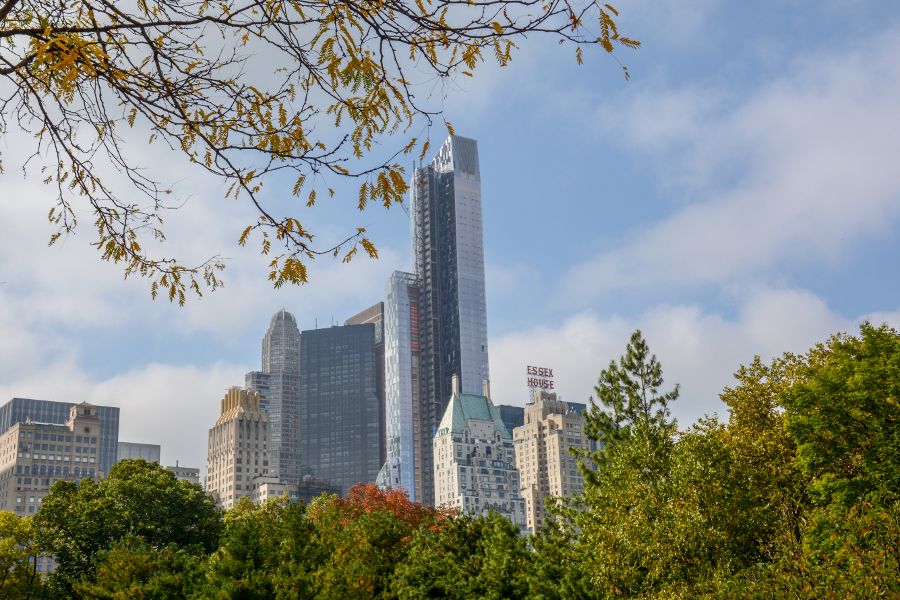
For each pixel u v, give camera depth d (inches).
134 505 3176.7
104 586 1963.6
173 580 1900.8
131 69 292.5
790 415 1593.3
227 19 274.5
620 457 1454.2
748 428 1803.6
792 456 1665.8
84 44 260.1
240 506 3710.6
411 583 1727.4
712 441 1323.8
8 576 2913.4
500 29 266.4
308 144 289.0
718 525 1240.8
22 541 3201.3
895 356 1535.4
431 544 1793.8
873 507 1267.2
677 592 1144.2
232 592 1681.8
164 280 333.1
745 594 832.3
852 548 719.1
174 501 3316.9
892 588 655.8
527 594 1533.0
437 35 269.6
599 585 1346.0
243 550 1859.0
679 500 1270.9
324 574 1740.9
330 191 293.0
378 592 1878.7
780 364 1916.8
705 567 1202.0
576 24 265.1
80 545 3051.2
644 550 1263.5
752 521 1247.5
